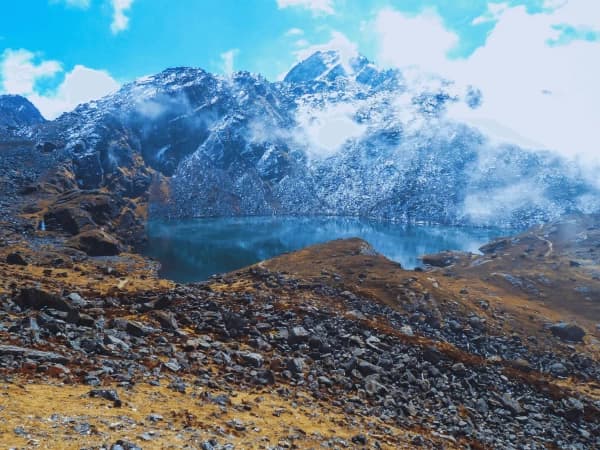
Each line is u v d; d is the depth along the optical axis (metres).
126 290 62.44
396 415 33.59
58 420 16.44
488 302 105.12
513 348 81.62
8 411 16.25
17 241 142.25
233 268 167.62
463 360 53.56
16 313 35.47
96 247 161.00
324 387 35.31
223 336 42.84
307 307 60.94
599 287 126.44
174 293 58.81
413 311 88.81
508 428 40.62
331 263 127.19
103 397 20.16
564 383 68.38
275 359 37.88
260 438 20.12
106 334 31.55
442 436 31.73
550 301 121.00
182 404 22.17
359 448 22.91
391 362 46.03
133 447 15.16
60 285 63.72
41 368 22.27
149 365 28.02
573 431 44.97
